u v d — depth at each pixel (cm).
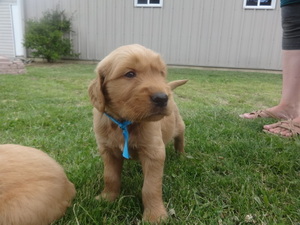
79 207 51
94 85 53
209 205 53
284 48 105
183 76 264
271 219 50
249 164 71
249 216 50
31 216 44
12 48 402
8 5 385
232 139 87
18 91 172
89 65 345
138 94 48
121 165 59
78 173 64
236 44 335
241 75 287
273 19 320
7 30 396
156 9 340
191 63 350
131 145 52
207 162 72
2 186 44
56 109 126
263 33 326
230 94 189
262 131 97
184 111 125
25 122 104
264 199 54
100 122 54
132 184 61
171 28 343
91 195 56
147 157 52
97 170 67
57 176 50
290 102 109
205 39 340
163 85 50
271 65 332
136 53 51
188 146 83
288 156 73
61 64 353
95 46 370
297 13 95
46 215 46
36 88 185
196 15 335
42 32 351
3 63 249
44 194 46
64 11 365
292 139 88
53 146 82
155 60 52
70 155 75
